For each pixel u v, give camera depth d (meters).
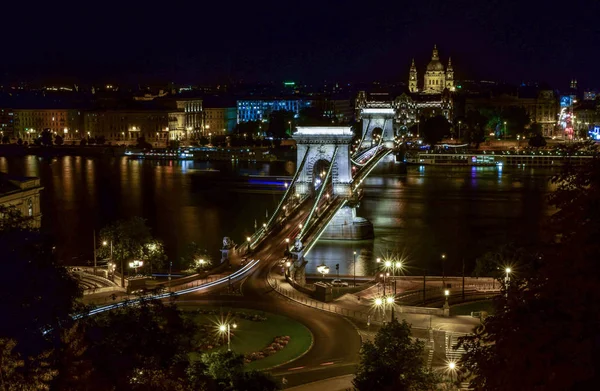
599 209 34.56
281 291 123.00
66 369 49.88
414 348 74.19
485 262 143.62
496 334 34.34
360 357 76.50
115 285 126.12
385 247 185.50
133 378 55.88
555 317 32.41
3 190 154.25
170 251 174.75
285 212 196.25
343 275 153.62
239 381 67.69
